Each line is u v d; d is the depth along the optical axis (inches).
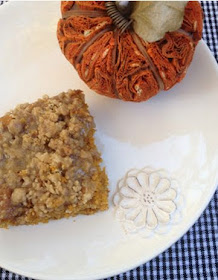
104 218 8.2
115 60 8.0
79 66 8.3
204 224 8.7
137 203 8.3
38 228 8.1
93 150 8.3
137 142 8.8
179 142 8.7
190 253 8.6
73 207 7.8
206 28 9.9
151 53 7.9
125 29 8.0
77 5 8.3
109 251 7.9
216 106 8.8
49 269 7.8
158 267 8.6
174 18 7.6
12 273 8.5
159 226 8.1
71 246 8.0
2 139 8.0
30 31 9.4
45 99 8.5
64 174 7.7
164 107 8.9
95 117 8.9
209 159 8.5
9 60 9.2
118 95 8.5
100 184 8.0
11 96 9.1
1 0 10.1
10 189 7.6
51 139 8.0
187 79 9.0
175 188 8.3
